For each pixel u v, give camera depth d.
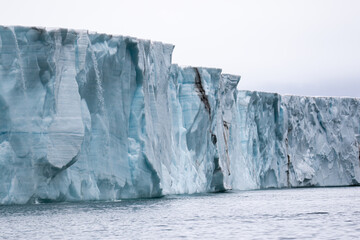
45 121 66.88
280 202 80.94
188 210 65.44
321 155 134.25
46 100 67.38
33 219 53.66
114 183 75.25
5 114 65.94
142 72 79.88
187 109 96.94
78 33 71.31
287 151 126.25
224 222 54.09
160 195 84.44
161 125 86.69
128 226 50.09
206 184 100.06
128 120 78.69
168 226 50.50
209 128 99.75
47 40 67.38
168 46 90.00
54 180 67.81
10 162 64.94
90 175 72.00
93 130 73.00
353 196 96.06
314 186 133.50
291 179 127.50
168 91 91.06
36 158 65.94
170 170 89.00
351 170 140.50
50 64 67.38
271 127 122.56
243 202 80.00
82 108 71.31
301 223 53.59
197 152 98.19
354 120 142.25
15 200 65.00
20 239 42.72
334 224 52.84
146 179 79.38
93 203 69.88
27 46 67.12
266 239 43.16
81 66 70.94
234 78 112.81
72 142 67.69
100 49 74.12
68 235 44.62
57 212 59.28
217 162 101.81
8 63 66.44
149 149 79.38
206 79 100.81
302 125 130.88
